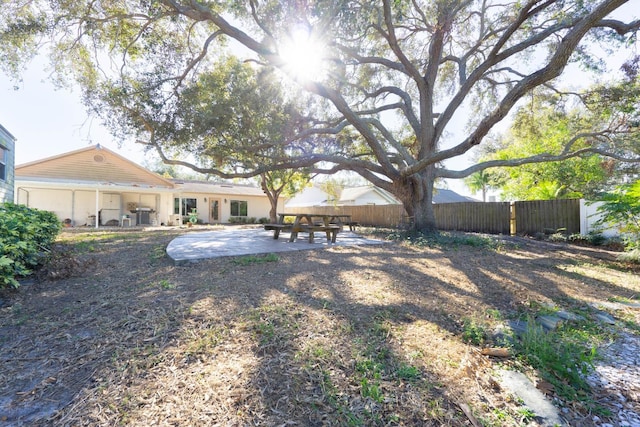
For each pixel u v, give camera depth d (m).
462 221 12.30
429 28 8.70
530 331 2.51
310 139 9.98
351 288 3.57
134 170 15.94
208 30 8.27
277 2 6.23
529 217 10.50
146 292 3.26
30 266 4.05
